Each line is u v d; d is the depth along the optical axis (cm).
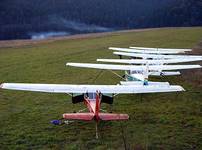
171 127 1548
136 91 1574
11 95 2128
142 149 1323
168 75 2617
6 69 3052
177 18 12650
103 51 4197
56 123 1588
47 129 1535
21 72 2906
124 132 1487
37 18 13512
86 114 1425
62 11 14538
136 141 1397
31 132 1502
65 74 2806
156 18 13425
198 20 12250
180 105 1878
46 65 3250
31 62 3441
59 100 2005
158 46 4550
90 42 5294
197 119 1650
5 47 4919
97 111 1396
